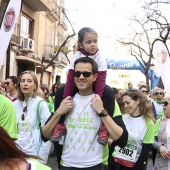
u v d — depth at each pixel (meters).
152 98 9.34
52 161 8.22
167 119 4.82
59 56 30.11
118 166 4.43
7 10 4.02
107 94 3.02
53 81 32.16
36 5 23.00
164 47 8.78
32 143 4.43
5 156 1.66
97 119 2.99
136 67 21.14
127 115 4.57
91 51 3.15
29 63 23.84
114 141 2.93
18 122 4.52
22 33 22.41
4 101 3.22
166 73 8.75
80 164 2.95
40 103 4.52
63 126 3.03
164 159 4.70
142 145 4.37
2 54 4.02
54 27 31.25
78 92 3.13
